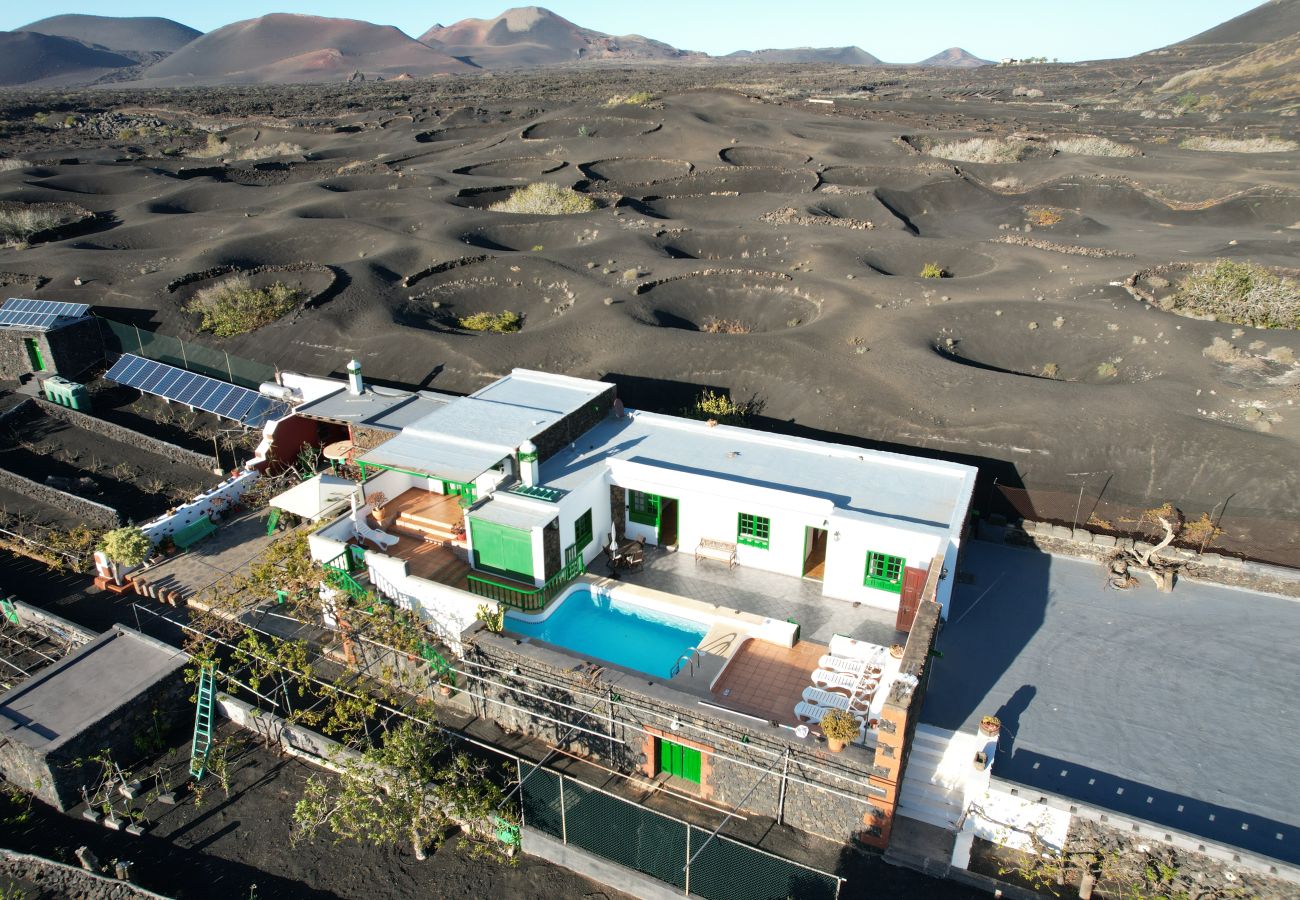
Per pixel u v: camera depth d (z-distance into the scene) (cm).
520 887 1766
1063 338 4275
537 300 5316
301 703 2247
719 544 2616
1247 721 1967
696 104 12681
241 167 9994
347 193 8075
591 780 1995
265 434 3341
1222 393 3500
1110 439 3256
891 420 3534
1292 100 13600
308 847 1867
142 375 4141
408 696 2298
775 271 5431
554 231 6825
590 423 2977
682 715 1852
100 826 1944
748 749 1800
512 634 2134
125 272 5812
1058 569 2609
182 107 18438
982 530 2767
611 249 6072
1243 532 2864
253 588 2616
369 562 2427
